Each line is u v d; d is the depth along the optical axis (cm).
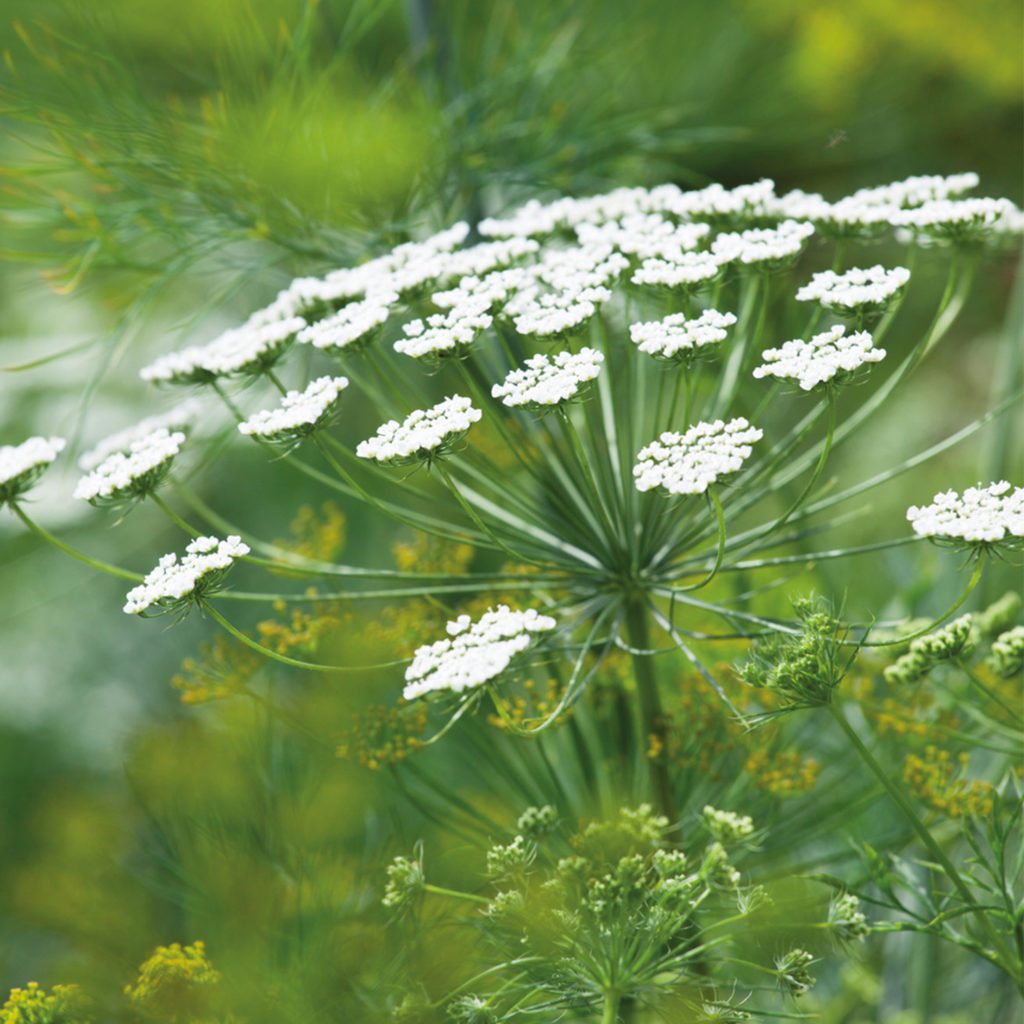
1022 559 75
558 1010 68
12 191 75
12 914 72
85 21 74
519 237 73
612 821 70
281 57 76
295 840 71
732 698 71
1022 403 84
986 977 74
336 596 70
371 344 70
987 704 72
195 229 75
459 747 73
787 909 70
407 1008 69
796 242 70
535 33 78
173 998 69
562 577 71
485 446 79
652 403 78
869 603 79
